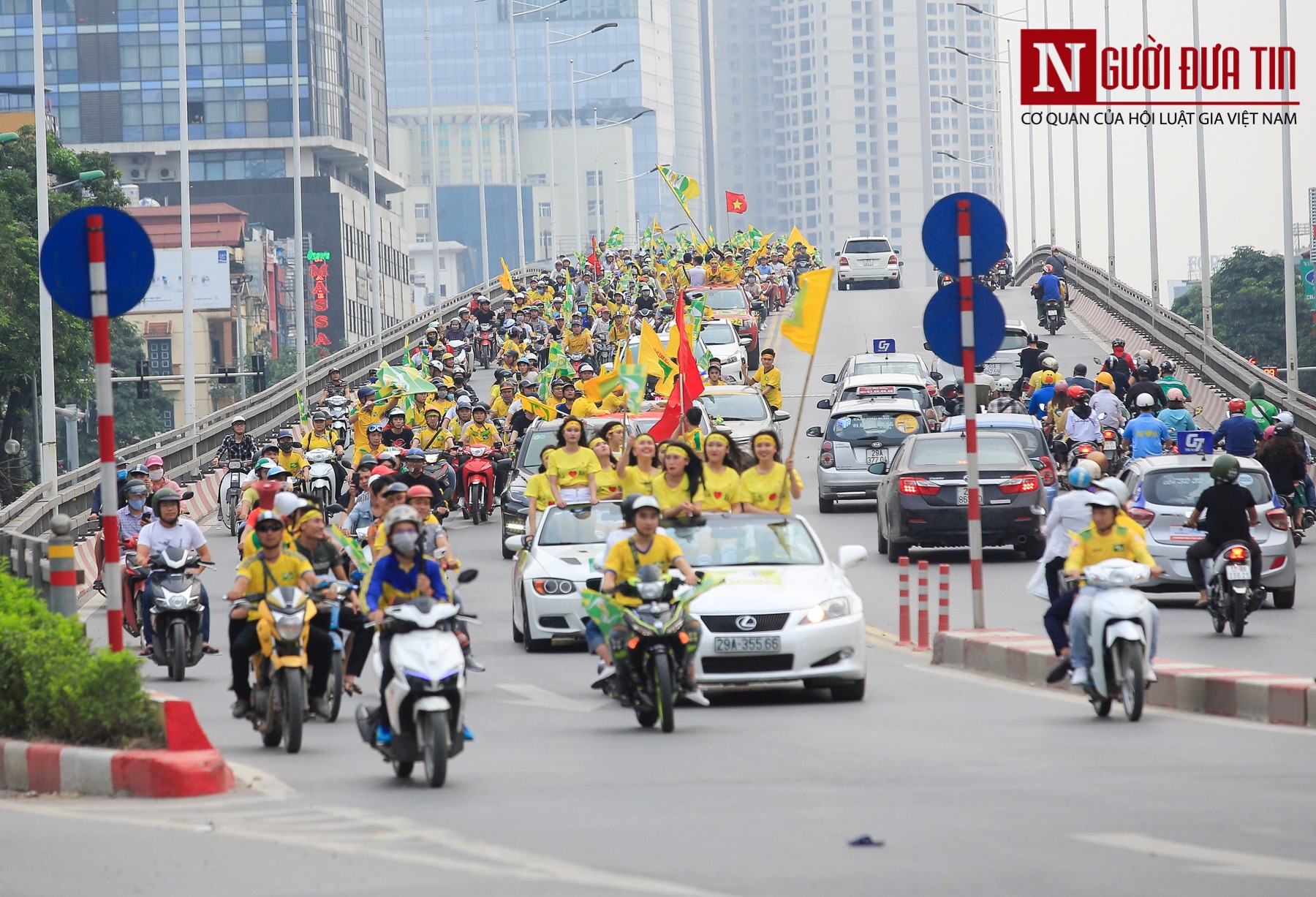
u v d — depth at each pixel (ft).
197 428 449.06
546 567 203.62
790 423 502.38
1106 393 378.32
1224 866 85.97
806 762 124.67
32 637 133.28
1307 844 91.76
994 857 88.84
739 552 170.91
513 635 218.38
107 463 132.05
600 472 222.69
